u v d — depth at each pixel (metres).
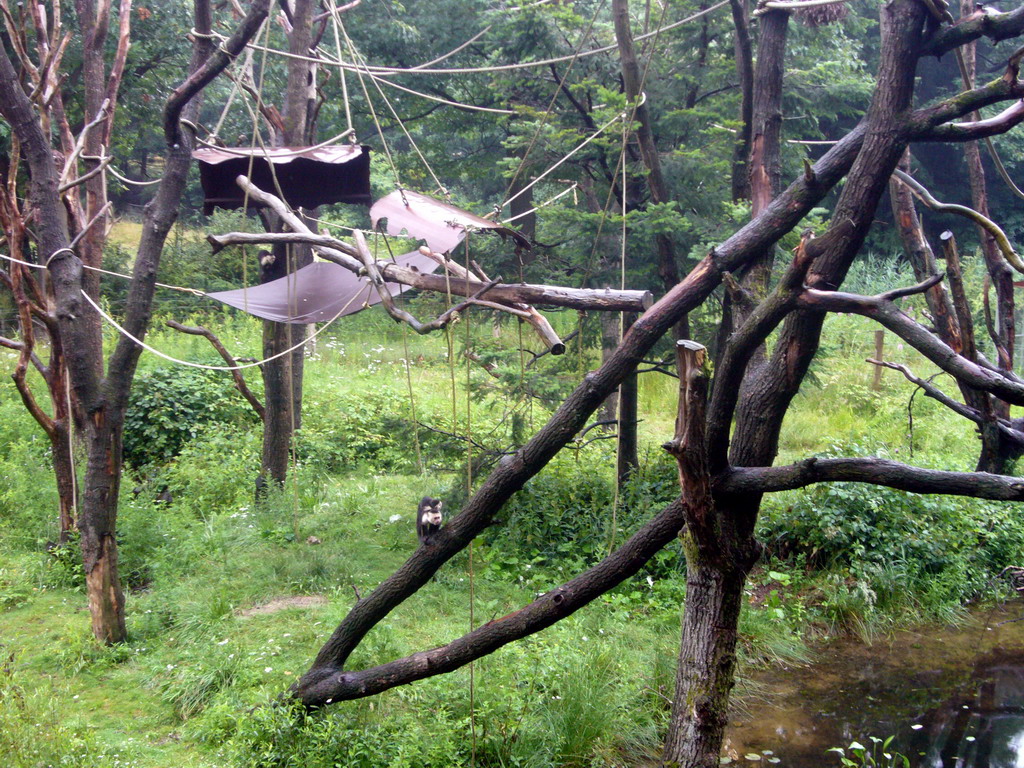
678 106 10.70
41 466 10.54
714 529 4.45
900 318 3.97
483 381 11.66
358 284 8.56
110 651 6.80
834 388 16.47
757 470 4.56
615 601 8.29
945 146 25.73
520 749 5.65
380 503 10.89
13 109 6.77
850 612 8.52
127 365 6.91
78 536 8.69
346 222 24.80
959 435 13.83
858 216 4.38
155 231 6.91
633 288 10.34
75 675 6.45
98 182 9.05
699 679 4.84
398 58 15.88
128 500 9.37
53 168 6.98
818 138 12.41
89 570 6.90
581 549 9.42
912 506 9.68
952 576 9.16
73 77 17.11
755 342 4.31
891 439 13.77
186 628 7.21
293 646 6.90
